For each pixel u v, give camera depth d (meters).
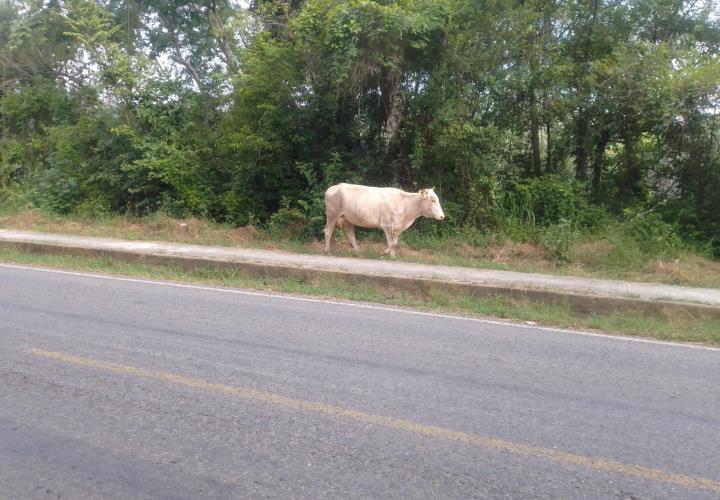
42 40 21.27
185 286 10.17
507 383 5.59
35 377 5.52
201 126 17.83
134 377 5.55
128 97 17.48
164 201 16.80
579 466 4.05
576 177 15.70
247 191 15.80
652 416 4.91
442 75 13.59
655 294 9.13
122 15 21.83
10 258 12.73
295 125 14.84
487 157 14.10
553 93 14.18
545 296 9.20
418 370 5.89
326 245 12.73
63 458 4.11
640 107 13.62
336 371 5.80
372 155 14.94
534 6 14.47
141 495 3.66
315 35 13.73
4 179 20.80
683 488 3.80
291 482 3.81
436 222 14.12
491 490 3.74
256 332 7.14
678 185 14.57
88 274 11.15
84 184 17.81
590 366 6.18
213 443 4.32
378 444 4.33
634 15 14.91
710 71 12.81
